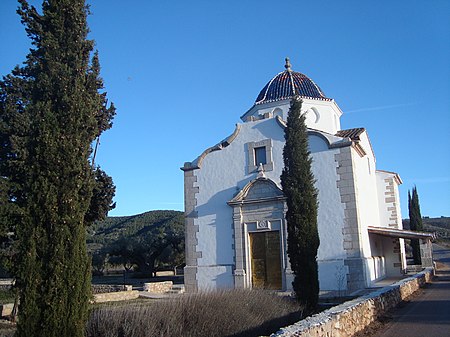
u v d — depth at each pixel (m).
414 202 42.31
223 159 24.09
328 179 21.25
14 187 14.72
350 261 20.19
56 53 9.21
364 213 22.75
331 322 8.36
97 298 21.25
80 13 9.66
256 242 22.41
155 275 51.09
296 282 15.15
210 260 23.28
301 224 15.40
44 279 7.75
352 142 21.17
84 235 8.30
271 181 22.19
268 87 28.55
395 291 14.82
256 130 23.52
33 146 8.47
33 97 9.15
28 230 7.92
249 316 11.70
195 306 11.20
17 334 7.52
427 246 27.55
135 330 9.88
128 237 52.72
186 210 24.44
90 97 9.50
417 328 10.87
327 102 27.03
